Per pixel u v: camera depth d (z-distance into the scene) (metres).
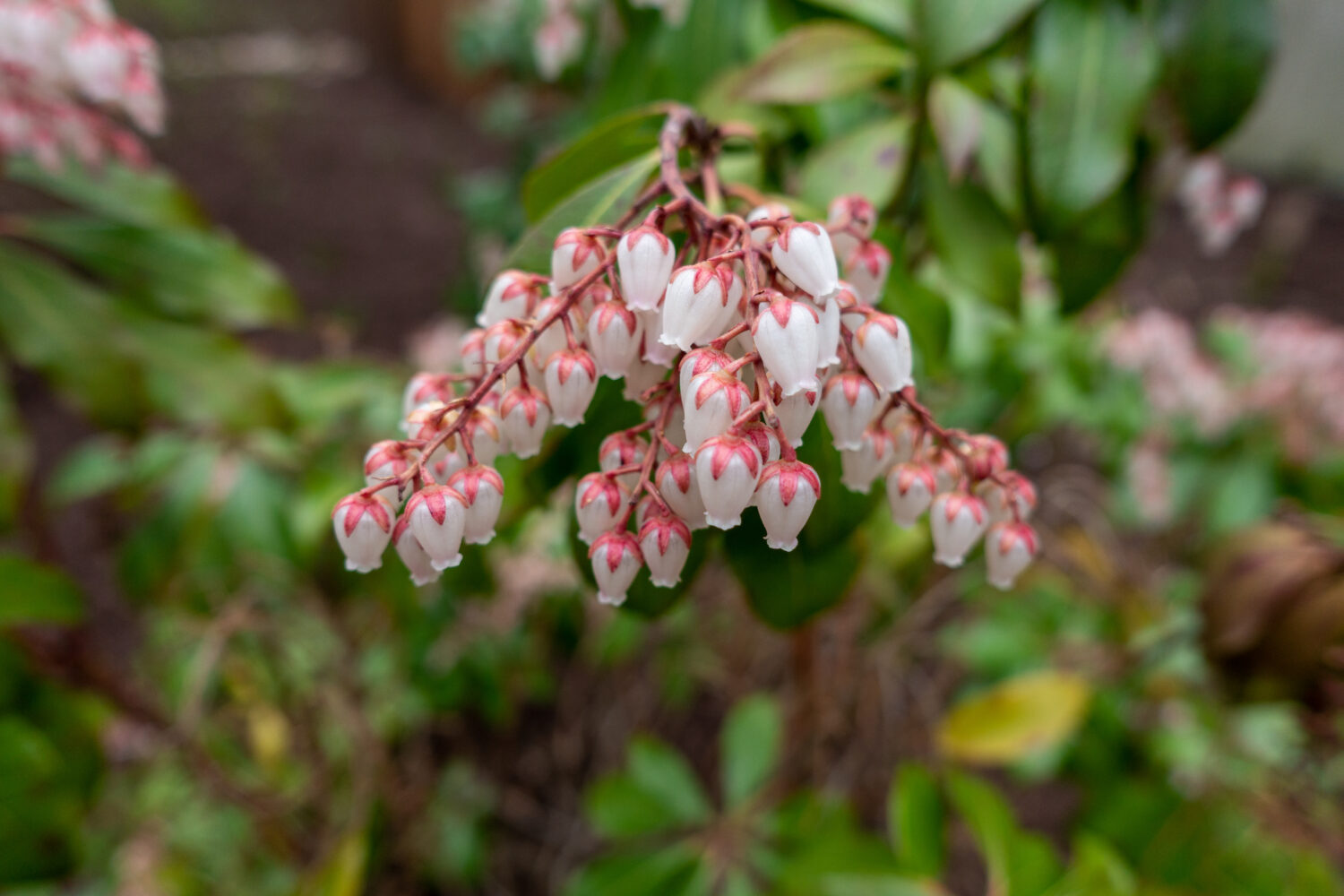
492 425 0.12
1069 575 0.38
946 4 0.17
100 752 0.27
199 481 0.30
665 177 0.13
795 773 0.31
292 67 1.19
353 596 0.32
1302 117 0.98
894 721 0.36
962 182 0.19
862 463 0.13
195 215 0.28
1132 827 0.29
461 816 0.36
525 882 0.38
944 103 0.17
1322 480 0.39
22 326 0.24
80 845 0.24
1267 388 0.40
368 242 0.85
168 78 1.08
